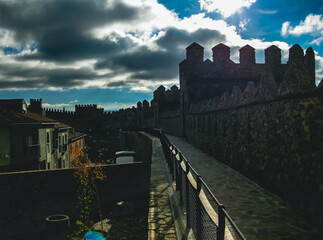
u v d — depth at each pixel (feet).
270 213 20.01
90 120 257.75
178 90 165.89
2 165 71.26
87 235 43.62
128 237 42.37
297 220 18.48
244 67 91.81
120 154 121.60
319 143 19.93
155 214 21.68
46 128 89.66
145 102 221.87
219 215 8.79
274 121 25.96
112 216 51.16
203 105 66.03
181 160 23.79
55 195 51.52
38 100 131.23
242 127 35.50
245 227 17.40
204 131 64.95
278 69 91.56
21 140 76.64
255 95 30.17
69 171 52.11
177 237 16.55
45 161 87.61
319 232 16.42
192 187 14.78
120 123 263.08
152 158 56.65
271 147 26.02
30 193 50.90
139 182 57.06
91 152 206.59
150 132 126.52
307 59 78.38
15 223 50.34
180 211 21.04
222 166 42.57
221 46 91.04
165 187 31.32
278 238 15.62
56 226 40.52
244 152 34.53
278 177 24.50
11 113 79.15
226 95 44.39
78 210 52.03
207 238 11.39
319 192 17.70
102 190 54.13
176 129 124.16
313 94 19.71
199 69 91.04
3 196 50.14
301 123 20.65
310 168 18.99
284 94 23.06
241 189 27.63
